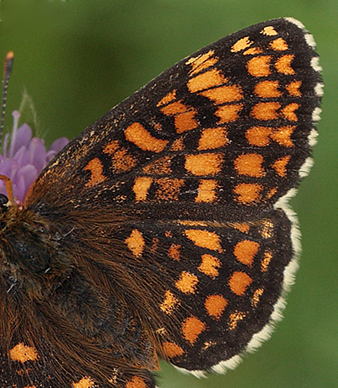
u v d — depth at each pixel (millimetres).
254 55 167
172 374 188
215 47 167
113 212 171
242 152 168
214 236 170
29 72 194
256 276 170
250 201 169
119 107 169
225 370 170
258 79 167
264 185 168
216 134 168
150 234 171
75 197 171
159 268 171
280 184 168
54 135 194
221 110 168
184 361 171
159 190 170
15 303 170
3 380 168
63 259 171
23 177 176
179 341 171
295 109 167
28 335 169
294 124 167
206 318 170
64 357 169
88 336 170
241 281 170
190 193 170
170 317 171
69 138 194
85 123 194
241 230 170
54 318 170
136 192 171
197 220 170
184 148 169
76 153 170
